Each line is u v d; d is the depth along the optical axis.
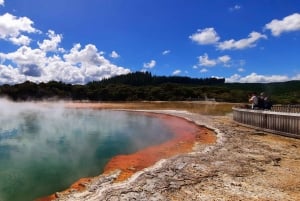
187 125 18.50
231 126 16.47
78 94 54.59
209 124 17.42
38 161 9.91
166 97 56.41
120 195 5.82
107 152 11.21
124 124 19.62
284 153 9.35
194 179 6.76
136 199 5.62
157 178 6.82
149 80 113.94
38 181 7.88
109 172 8.13
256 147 10.28
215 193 5.95
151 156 10.17
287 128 12.69
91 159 10.13
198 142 12.17
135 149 11.73
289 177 6.93
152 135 15.08
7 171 8.77
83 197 5.98
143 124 19.59
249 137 12.48
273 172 7.31
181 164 7.98
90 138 14.30
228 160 8.44
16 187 7.46
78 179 8.00
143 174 7.14
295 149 9.95
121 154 10.86
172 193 5.94
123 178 7.39
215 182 6.58
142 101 53.47
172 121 21.00
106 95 55.06
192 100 55.41
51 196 6.81
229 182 6.58
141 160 9.61
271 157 8.77
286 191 6.07
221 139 11.98
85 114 27.14
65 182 7.79
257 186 6.34
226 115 23.92
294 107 15.60
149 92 57.97
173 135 14.91
